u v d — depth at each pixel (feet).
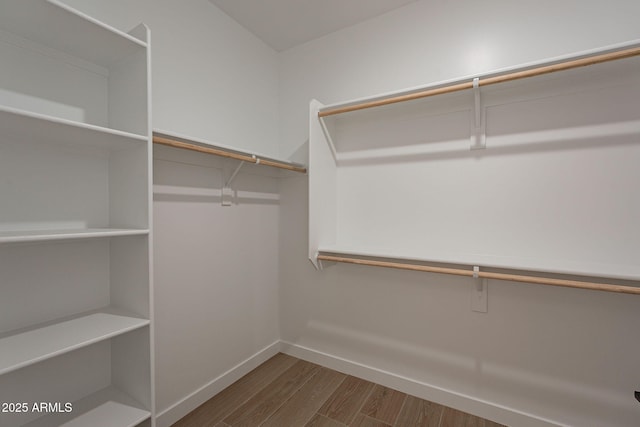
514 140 5.03
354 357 6.58
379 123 6.32
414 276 5.86
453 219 5.56
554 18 4.71
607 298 4.38
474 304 5.29
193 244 5.54
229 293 6.31
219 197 6.08
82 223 3.95
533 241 4.90
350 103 5.67
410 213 5.99
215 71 5.98
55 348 2.95
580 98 4.56
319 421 5.12
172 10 5.16
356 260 5.63
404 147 6.05
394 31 6.11
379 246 6.32
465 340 5.40
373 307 6.33
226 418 5.20
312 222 5.96
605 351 4.41
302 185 7.30
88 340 3.14
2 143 3.32
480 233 5.32
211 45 5.89
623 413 4.30
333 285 6.84
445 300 5.57
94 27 3.27
